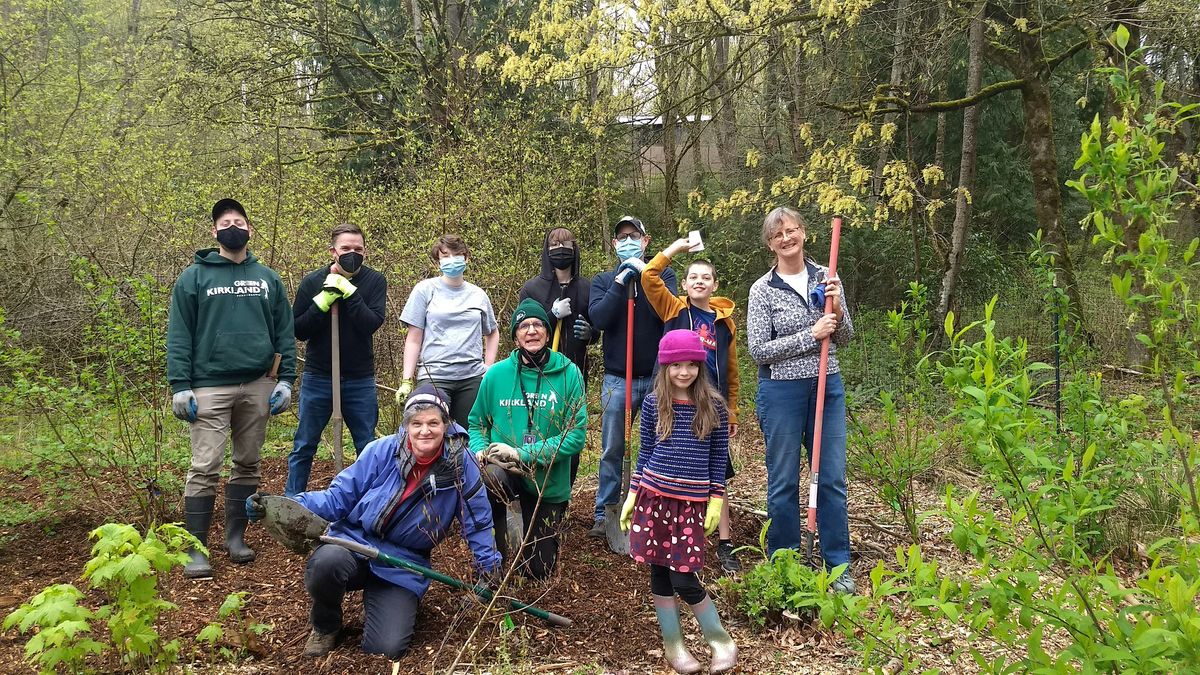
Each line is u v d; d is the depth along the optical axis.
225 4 12.91
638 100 10.52
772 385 3.94
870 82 12.12
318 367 4.69
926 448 4.75
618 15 8.97
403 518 3.47
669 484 3.19
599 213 11.74
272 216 7.53
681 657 3.20
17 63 9.48
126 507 4.98
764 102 12.77
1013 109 13.55
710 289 4.18
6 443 5.85
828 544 3.95
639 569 4.17
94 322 5.53
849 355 8.96
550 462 3.59
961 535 1.98
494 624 3.49
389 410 6.93
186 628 3.45
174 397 4.04
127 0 14.70
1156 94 1.96
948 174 14.08
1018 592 1.98
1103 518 4.21
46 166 8.84
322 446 6.75
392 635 3.27
